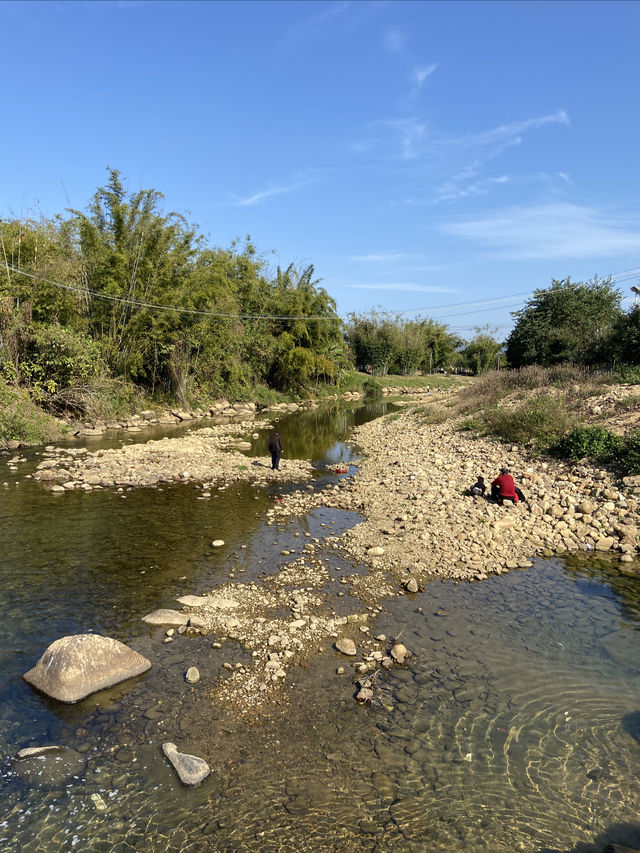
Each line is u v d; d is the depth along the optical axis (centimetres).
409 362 7906
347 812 436
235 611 786
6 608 786
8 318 2311
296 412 4041
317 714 558
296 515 1290
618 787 465
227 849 400
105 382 2714
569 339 2975
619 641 711
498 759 496
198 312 3244
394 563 979
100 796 448
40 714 550
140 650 677
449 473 1570
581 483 1328
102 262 2778
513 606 816
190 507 1343
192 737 520
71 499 1389
